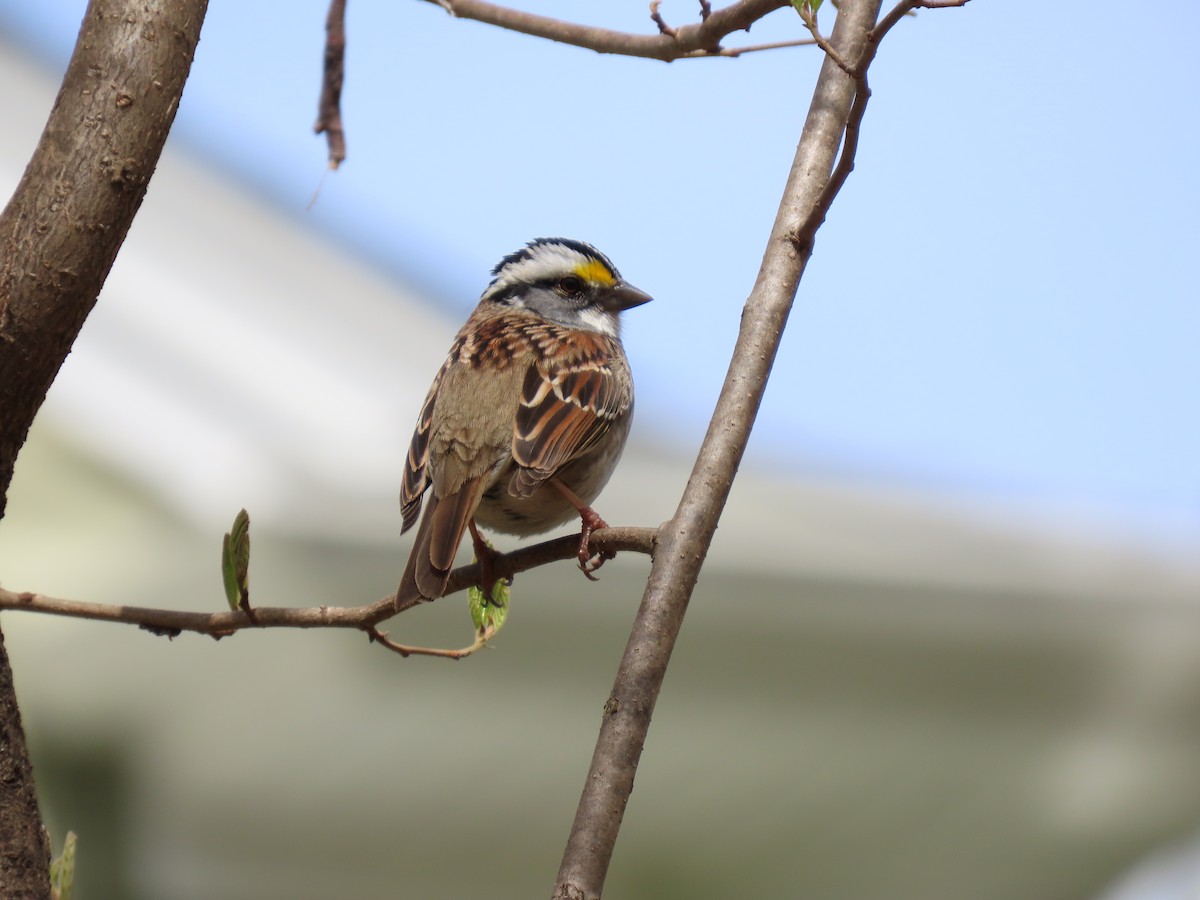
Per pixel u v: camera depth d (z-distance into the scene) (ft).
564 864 15.67
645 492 39.27
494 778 35.58
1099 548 36.04
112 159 17.43
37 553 34.04
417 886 36.52
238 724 34.24
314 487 33.99
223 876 35.76
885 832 36.81
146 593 33.83
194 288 39.37
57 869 18.38
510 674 34.73
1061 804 36.09
